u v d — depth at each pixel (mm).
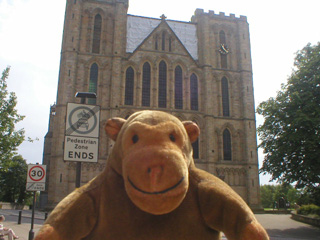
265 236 2037
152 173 1938
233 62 53250
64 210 2301
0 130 18984
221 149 47719
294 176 25125
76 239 2336
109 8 49969
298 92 25859
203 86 49688
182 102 48594
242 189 46688
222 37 54250
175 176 1960
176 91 48906
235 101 50906
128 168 2051
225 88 51469
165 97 47969
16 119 20219
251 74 52156
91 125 8070
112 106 44594
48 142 61000
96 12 49375
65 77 44156
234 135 48969
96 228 2404
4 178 68125
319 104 24797
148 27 52500
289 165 25828
